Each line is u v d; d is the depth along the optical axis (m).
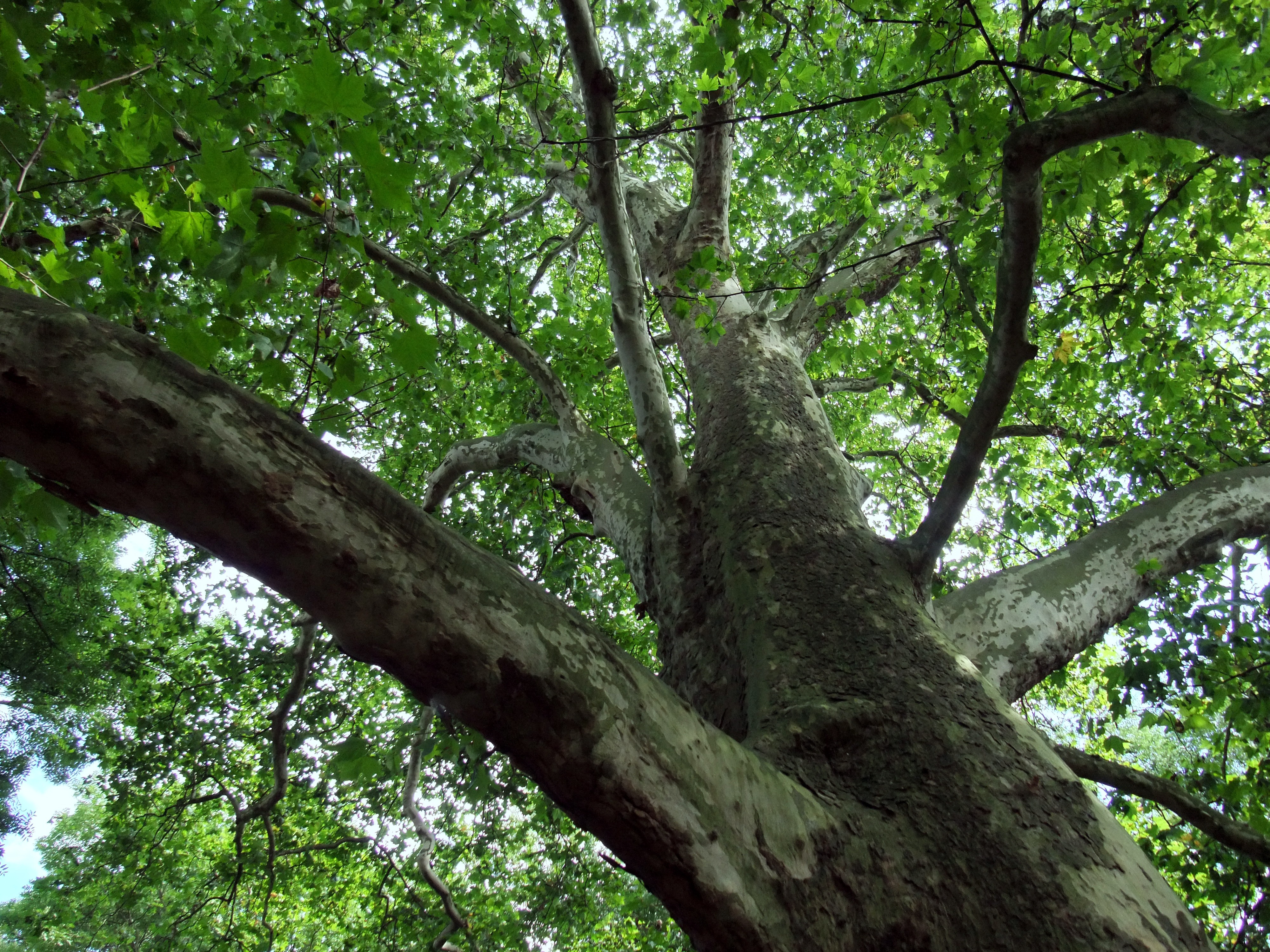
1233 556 4.86
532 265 8.45
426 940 7.85
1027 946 1.65
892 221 6.11
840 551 2.86
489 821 7.49
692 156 6.55
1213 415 6.08
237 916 9.70
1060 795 1.95
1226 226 3.95
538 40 5.45
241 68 3.83
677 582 3.16
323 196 2.04
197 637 8.10
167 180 2.72
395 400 6.13
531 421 6.39
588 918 8.75
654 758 1.51
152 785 7.16
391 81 4.76
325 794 7.16
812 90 6.00
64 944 13.37
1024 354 2.23
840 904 1.66
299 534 1.28
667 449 3.38
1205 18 2.87
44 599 8.30
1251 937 4.50
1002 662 2.98
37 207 3.49
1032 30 3.35
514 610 1.45
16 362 1.15
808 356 6.07
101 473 1.21
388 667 1.41
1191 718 4.73
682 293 4.79
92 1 2.64
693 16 4.30
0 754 8.60
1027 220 2.09
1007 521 6.57
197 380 1.28
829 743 2.11
